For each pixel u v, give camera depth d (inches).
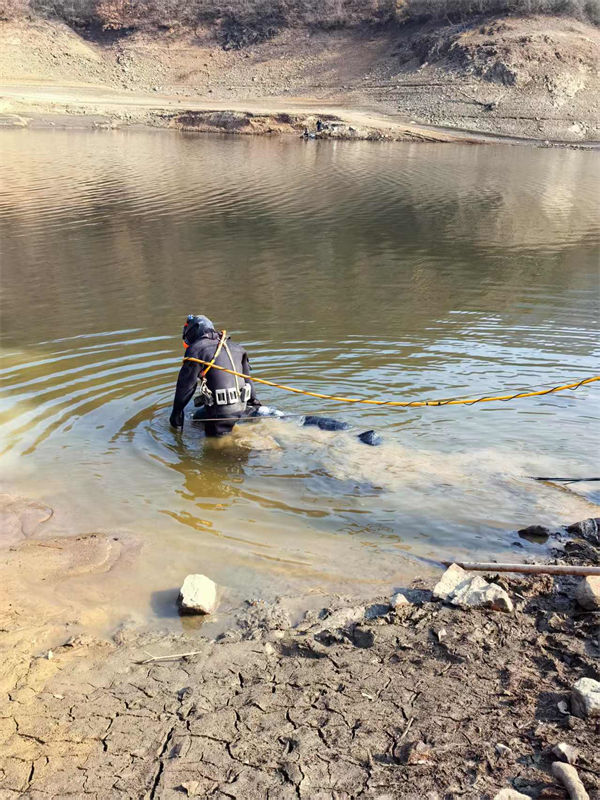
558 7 2364.7
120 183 941.8
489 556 192.7
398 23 2527.1
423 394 301.9
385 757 126.5
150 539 201.5
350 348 360.8
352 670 149.3
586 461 243.6
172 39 2714.1
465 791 118.6
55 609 172.4
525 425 270.5
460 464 241.4
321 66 2484.0
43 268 518.3
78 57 2628.0
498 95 2027.6
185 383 262.8
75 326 391.2
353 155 1407.5
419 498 221.0
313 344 366.6
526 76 2062.0
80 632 164.1
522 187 1038.4
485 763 123.8
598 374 326.0
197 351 265.1
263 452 250.8
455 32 2327.8
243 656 154.6
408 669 149.0
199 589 173.0
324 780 122.2
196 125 1926.7
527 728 131.5
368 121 1881.2
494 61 2107.5
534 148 1679.4
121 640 161.0
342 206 824.9
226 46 2669.8
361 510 215.0
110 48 2719.0
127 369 328.2
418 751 126.5
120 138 1604.3
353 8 2615.7
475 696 140.4
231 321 406.6
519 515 212.1
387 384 312.8
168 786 122.0
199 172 1080.2
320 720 135.5
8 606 173.2
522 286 494.9
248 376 258.2
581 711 133.0
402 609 168.9
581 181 1123.9
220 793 120.3
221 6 2731.3
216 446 255.6
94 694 143.9
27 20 2687.0
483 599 168.9
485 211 821.2
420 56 2331.4
